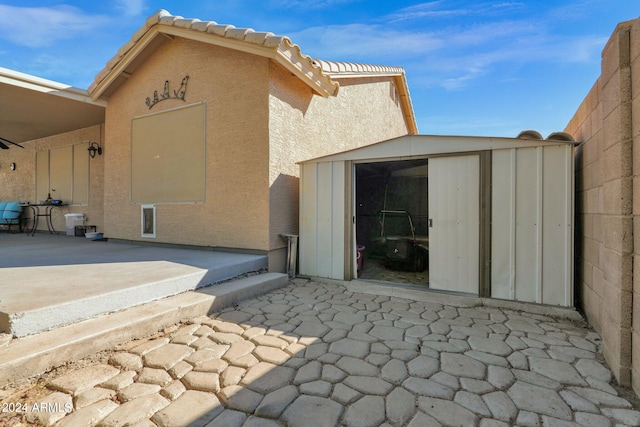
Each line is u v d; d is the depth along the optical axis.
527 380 1.85
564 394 1.71
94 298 2.30
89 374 1.80
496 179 3.35
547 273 3.13
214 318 2.81
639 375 1.68
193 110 5.04
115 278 2.92
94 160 7.21
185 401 1.60
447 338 2.46
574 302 3.33
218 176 4.80
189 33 4.66
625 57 1.81
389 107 9.66
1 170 9.23
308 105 5.42
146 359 2.01
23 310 1.94
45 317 2.01
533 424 1.47
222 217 4.77
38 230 8.35
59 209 7.88
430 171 3.68
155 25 4.99
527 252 3.22
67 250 4.87
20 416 1.43
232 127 4.67
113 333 2.11
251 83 4.52
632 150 1.78
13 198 8.96
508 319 2.92
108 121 6.06
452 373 1.92
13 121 6.94
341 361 2.06
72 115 6.56
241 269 3.91
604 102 2.12
